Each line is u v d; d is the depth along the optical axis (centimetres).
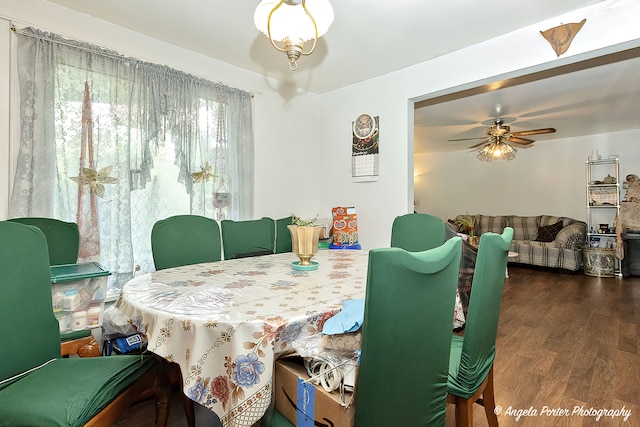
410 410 95
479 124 498
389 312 84
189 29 241
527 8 210
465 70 266
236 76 306
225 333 100
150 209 247
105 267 222
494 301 124
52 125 202
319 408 100
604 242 547
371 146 334
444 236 228
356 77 331
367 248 340
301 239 179
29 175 195
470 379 115
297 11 155
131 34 241
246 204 306
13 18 194
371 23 228
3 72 192
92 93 218
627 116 450
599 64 284
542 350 241
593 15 208
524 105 400
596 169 559
